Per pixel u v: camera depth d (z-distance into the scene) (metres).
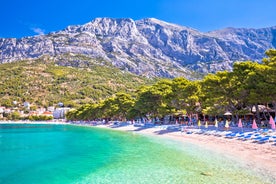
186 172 22.83
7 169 26.69
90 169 25.70
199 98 65.12
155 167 25.20
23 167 27.55
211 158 28.81
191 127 60.78
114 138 56.41
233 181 19.75
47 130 91.19
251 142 34.94
